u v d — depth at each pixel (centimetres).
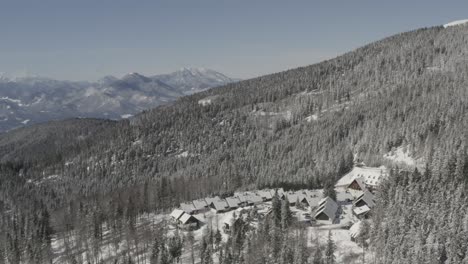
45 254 13325
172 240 11512
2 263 13862
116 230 14338
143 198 17462
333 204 13612
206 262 9756
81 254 13188
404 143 19675
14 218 19675
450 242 8469
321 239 11038
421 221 9269
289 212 11556
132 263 10962
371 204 13300
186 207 15700
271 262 9162
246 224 12069
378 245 9394
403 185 11844
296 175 19950
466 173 12156
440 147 16050
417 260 8275
